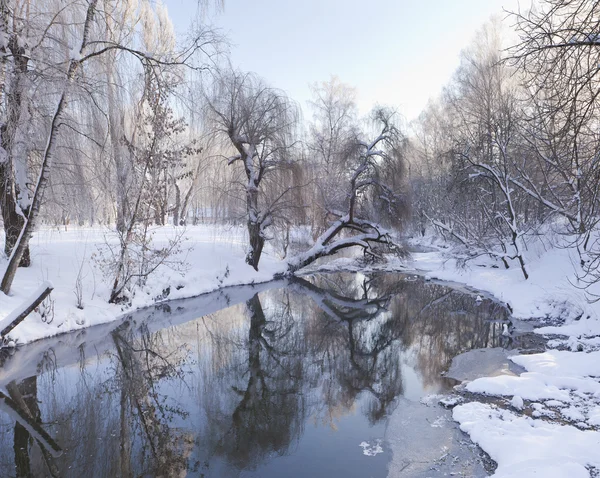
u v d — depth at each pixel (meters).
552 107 5.03
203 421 6.48
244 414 6.70
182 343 10.42
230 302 14.66
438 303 14.47
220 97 16.48
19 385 7.70
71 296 11.02
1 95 8.88
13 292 9.71
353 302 15.30
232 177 17.80
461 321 11.99
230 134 16.67
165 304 13.73
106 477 4.96
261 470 5.10
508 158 15.98
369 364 8.98
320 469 5.10
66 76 8.88
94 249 13.94
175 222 28.67
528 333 10.07
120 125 11.73
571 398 6.21
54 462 5.29
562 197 13.93
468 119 21.89
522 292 13.21
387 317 13.06
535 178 15.44
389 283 18.58
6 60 8.70
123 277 12.09
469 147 17.78
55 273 11.58
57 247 13.69
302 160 17.98
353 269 22.23
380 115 19.78
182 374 8.47
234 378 8.30
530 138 14.12
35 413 6.68
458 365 8.39
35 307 8.87
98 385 7.82
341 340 10.88
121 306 11.98
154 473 5.05
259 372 8.62
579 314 10.35
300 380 8.16
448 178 25.55
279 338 11.06
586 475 4.02
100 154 11.09
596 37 4.43
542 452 4.66
